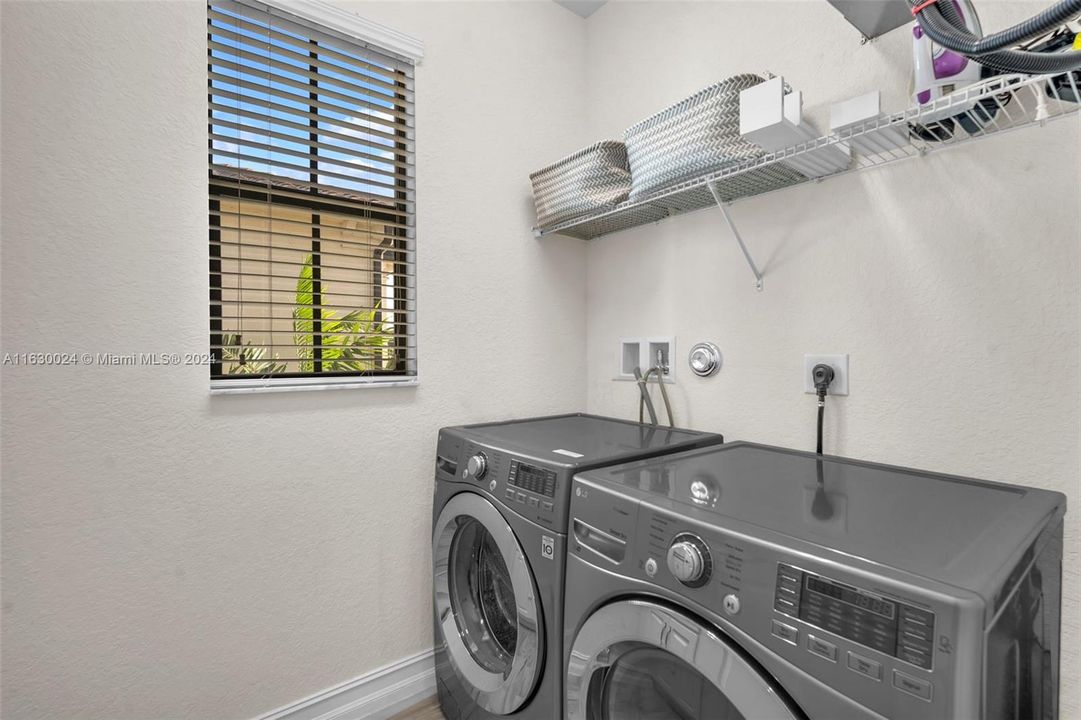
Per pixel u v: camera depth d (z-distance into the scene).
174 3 1.27
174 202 1.27
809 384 1.41
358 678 1.57
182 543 1.29
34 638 1.12
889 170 1.26
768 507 0.88
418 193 1.66
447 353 1.73
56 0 1.13
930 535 0.75
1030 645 0.75
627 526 0.93
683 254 1.74
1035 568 0.78
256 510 1.39
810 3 1.41
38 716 1.12
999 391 1.11
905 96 1.22
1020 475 1.08
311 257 1.52
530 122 1.94
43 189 1.12
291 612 1.45
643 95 1.88
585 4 2.05
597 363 2.07
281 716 1.43
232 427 1.36
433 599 1.65
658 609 0.84
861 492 0.98
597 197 1.64
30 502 1.11
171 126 1.27
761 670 0.71
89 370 1.17
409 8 1.64
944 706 0.55
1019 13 1.08
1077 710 1.01
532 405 1.95
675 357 1.77
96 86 1.17
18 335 1.09
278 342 1.48
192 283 1.30
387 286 1.64
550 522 1.12
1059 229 1.03
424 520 1.69
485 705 1.34
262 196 1.42
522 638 1.20
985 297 1.12
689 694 0.86
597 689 1.00
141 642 1.24
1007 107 1.06
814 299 1.41
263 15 1.40
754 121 1.14
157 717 1.26
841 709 0.63
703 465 1.19
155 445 1.25
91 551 1.18
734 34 1.59
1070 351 1.02
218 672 1.34
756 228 1.54
